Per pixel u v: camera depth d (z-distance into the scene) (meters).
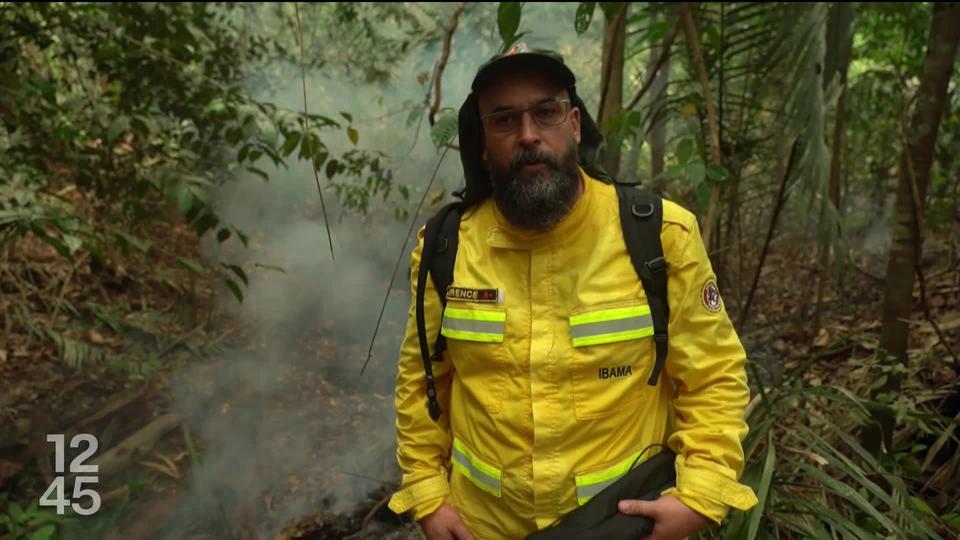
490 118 1.38
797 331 4.07
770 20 2.99
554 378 1.37
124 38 3.30
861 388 2.69
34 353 3.44
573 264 1.39
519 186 1.35
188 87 3.47
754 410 2.29
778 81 3.12
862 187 6.24
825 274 3.95
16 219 2.37
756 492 1.93
